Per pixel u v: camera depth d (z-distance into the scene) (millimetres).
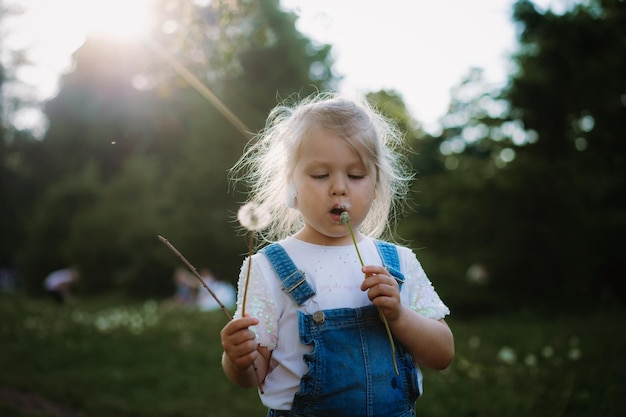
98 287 25641
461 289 14727
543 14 15117
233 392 6512
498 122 16922
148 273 24500
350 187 1970
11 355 8555
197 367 7766
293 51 24109
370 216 2283
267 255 2037
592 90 14984
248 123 22734
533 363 5895
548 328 9516
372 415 1889
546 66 15539
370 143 2008
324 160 1958
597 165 15680
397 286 1900
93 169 28438
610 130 15320
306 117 2031
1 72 21719
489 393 5379
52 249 27000
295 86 24125
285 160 2109
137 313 13055
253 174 2400
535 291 15695
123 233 25359
